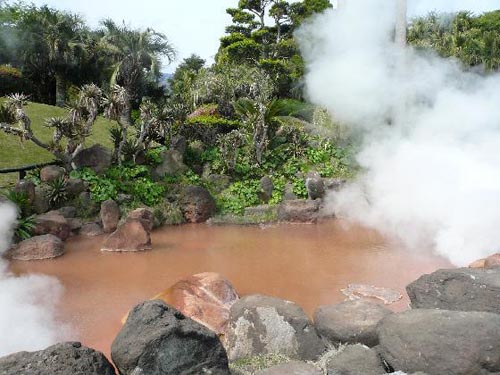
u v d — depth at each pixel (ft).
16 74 72.69
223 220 34.01
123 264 24.02
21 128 31.68
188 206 34.04
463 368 9.74
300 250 26.81
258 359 12.77
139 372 10.08
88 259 24.90
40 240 25.41
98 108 36.52
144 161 37.40
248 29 85.71
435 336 10.27
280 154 41.14
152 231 31.50
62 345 10.03
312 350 13.03
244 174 38.99
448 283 13.76
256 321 13.58
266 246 27.73
